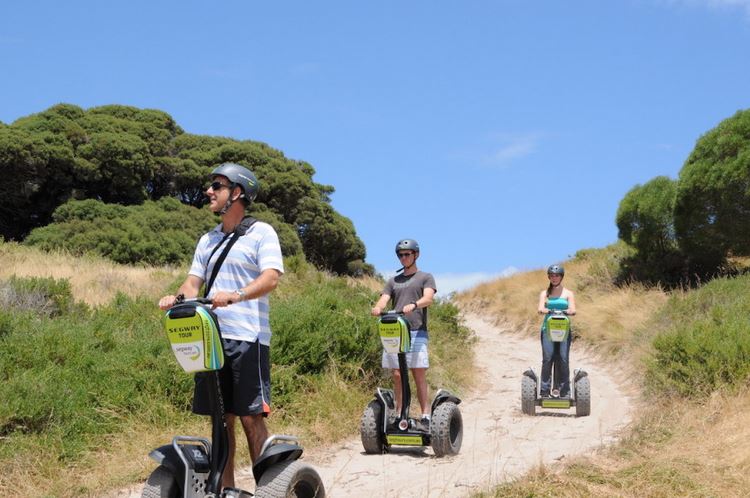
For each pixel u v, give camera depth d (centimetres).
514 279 2220
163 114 3784
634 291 1697
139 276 1541
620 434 740
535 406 923
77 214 2900
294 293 1144
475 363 1317
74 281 1391
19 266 1511
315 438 740
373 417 686
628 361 1253
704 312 1269
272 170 3644
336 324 938
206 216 3262
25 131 3083
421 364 720
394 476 603
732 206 1554
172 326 370
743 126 1580
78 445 645
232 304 399
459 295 2291
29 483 582
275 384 812
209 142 3806
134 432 680
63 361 775
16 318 855
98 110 3731
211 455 385
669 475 524
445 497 529
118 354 811
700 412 746
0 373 711
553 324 920
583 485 506
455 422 692
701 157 1636
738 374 809
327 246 3709
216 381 380
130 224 2809
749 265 1706
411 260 720
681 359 887
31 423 655
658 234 1775
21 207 3161
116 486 588
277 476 384
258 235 416
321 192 4138
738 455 569
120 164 3192
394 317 676
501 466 618
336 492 559
